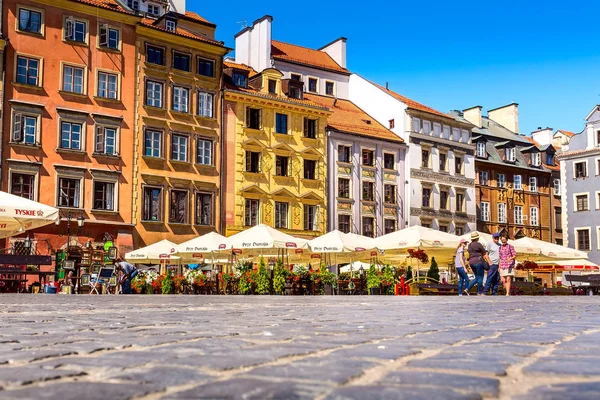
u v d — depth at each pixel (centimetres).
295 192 4791
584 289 4000
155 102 4247
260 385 254
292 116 4844
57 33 3897
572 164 6106
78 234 3853
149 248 3334
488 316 838
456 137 5866
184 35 4350
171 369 302
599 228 5875
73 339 474
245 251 3275
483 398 232
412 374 288
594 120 5988
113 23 4097
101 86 4044
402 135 5500
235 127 4572
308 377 277
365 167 5188
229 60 5559
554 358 357
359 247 2941
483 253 2114
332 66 5947
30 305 1161
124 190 4050
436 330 574
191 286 2795
